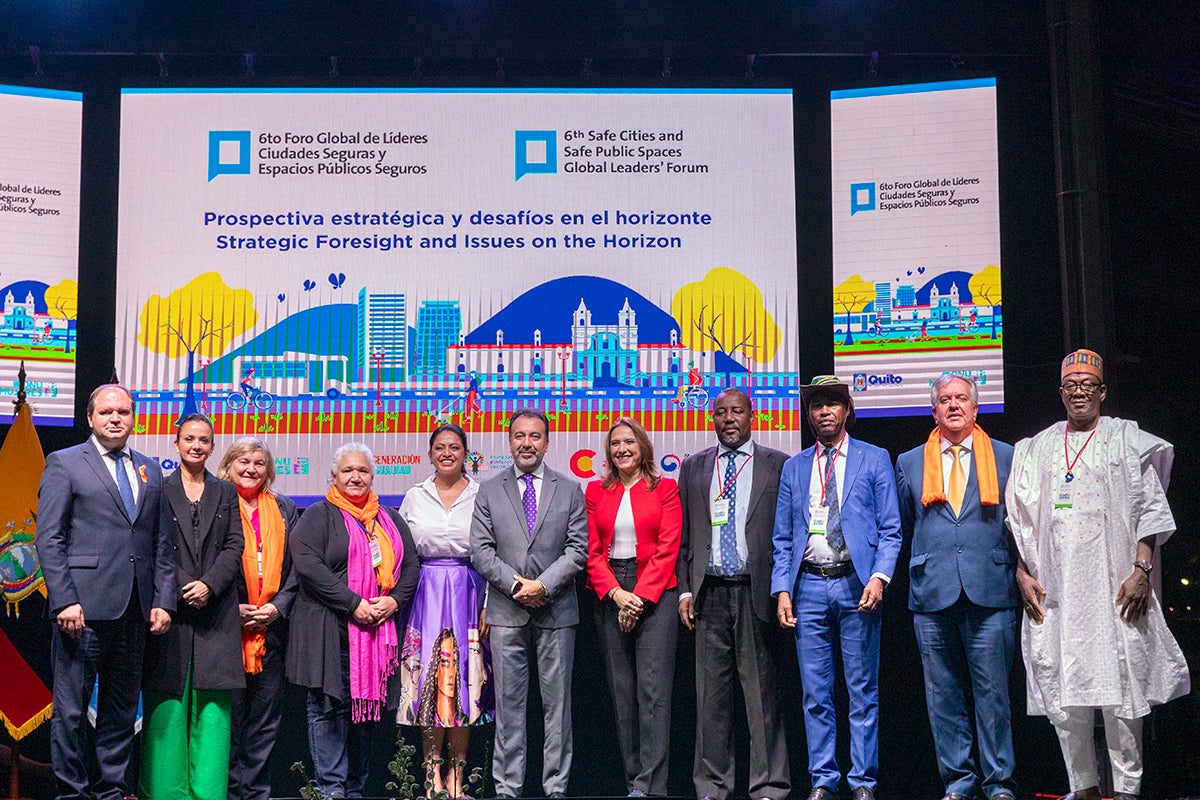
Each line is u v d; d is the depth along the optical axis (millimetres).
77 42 5730
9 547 5402
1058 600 4586
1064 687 4504
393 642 4891
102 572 4398
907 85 5801
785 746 4922
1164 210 6168
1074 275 5344
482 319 5793
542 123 5875
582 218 5844
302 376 5750
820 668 4816
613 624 5062
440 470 5191
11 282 5656
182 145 5816
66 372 5680
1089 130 5379
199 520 4656
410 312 5789
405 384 5758
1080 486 4598
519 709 4953
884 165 5785
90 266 5848
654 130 5871
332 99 5863
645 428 5754
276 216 5809
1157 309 6164
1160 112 6152
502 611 4977
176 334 5738
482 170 5855
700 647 5000
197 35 5750
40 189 5730
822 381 4977
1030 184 5844
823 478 4918
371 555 4938
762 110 5883
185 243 5777
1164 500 4539
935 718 4805
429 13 5785
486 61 6004
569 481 5129
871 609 4730
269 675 4770
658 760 4961
